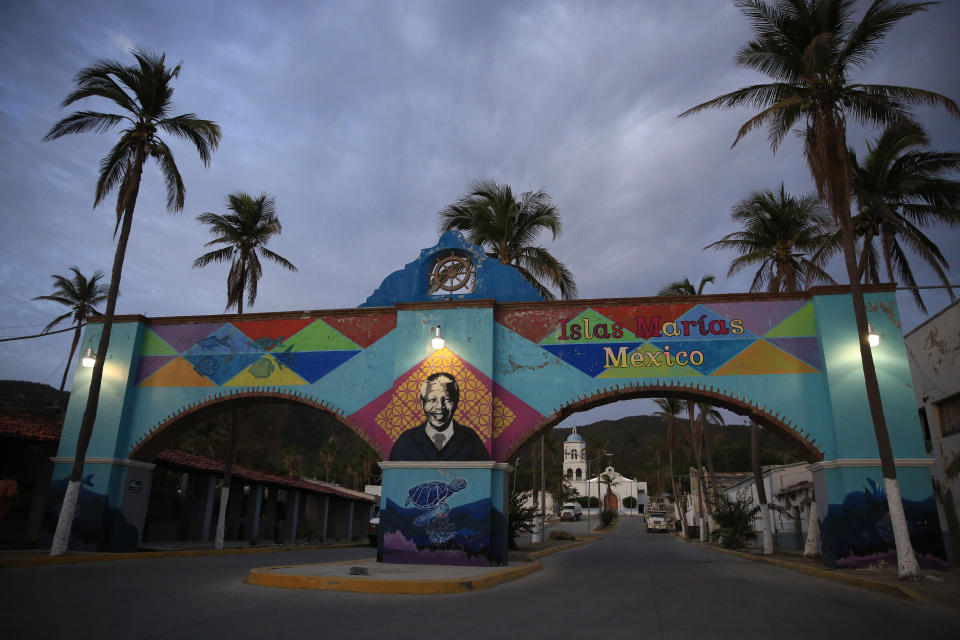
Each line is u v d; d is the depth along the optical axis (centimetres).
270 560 1723
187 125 1752
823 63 1458
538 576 1408
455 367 1616
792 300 1580
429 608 820
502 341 1661
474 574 1200
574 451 12044
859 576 1251
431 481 1538
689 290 3117
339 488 4444
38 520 2012
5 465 2003
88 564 1400
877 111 1523
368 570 1213
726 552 2872
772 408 1512
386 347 1705
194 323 1808
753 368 1544
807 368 1527
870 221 2102
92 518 1655
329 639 593
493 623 717
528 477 8206
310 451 9300
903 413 1441
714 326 1588
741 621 761
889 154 1934
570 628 697
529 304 1673
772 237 2462
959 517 1917
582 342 1628
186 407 1739
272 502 3200
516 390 1619
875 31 1484
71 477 1550
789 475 3125
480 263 1755
